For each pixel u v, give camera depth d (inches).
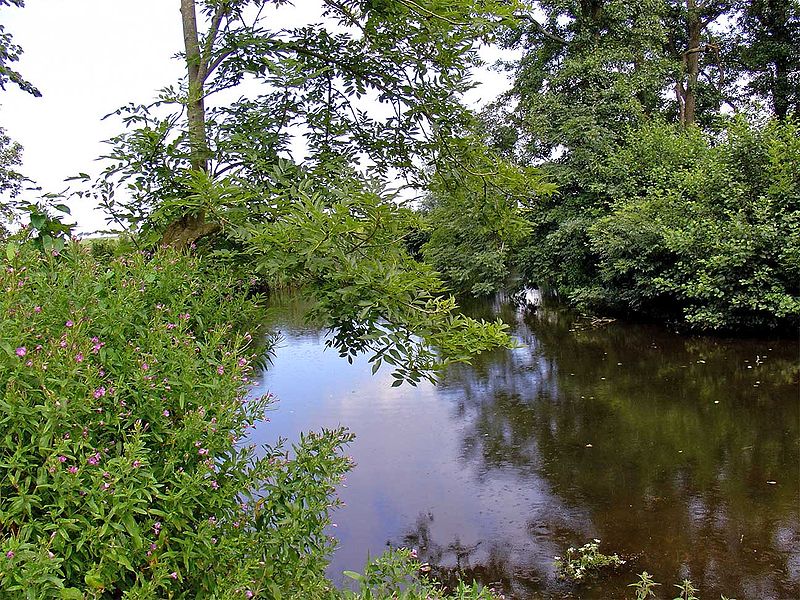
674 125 633.0
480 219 163.5
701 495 214.5
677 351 428.8
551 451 264.5
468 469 249.0
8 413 59.2
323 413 330.3
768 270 417.7
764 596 156.5
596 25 619.8
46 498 62.2
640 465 244.4
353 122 147.6
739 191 438.6
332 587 106.7
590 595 161.6
